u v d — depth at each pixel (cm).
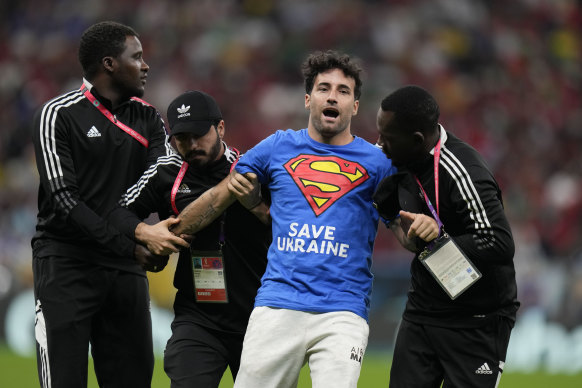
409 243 1573
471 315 1576
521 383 3359
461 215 1529
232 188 1596
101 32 1792
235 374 1736
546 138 6888
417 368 1614
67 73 6969
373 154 1608
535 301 4378
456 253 1501
